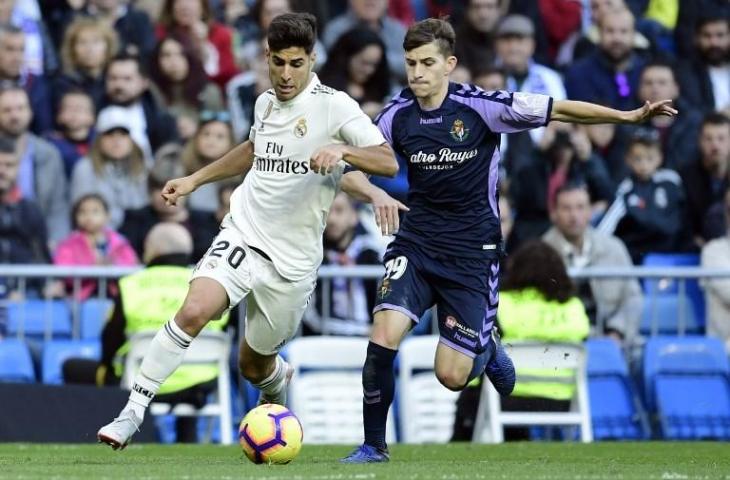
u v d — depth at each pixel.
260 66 42.78
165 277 31.42
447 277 22.47
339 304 35.09
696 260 40.00
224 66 45.62
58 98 41.81
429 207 22.61
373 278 35.16
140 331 30.88
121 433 20.06
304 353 33.47
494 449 27.27
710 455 25.16
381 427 21.33
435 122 22.41
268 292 21.05
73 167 40.56
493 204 22.80
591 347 34.94
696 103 46.47
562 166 40.75
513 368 24.52
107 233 37.31
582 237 37.62
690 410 35.12
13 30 41.69
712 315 35.88
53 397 30.31
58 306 34.16
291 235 20.94
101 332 32.53
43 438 30.06
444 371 22.72
